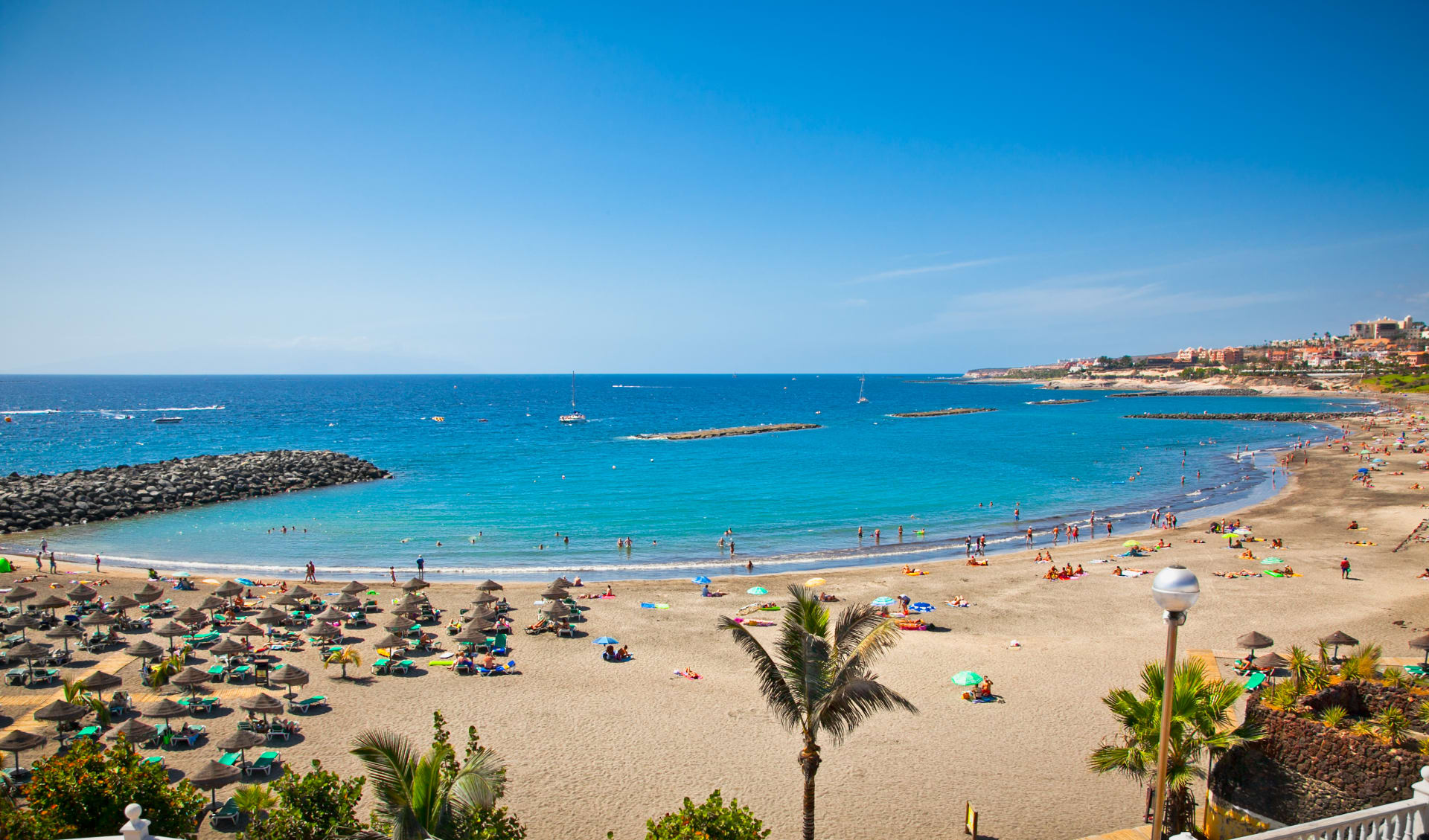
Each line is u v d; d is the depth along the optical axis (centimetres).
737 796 2172
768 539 5997
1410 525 5862
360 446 12525
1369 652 1766
